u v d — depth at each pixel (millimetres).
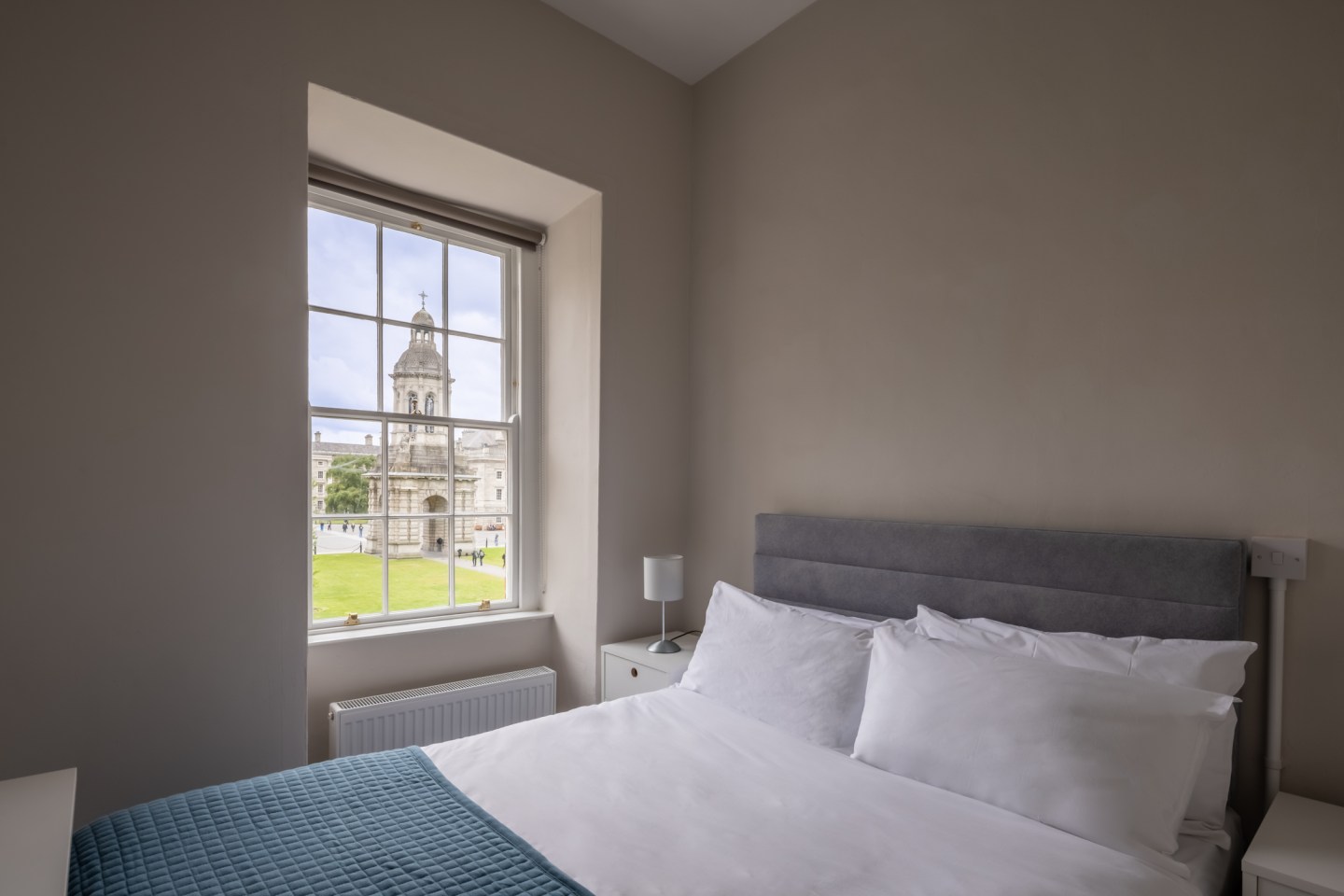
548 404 3369
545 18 2908
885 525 2500
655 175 3307
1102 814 1412
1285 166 1783
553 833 1458
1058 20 2213
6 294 1803
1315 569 1722
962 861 1339
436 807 1542
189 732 2027
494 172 2891
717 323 3307
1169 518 1952
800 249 2961
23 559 1815
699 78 3461
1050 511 2184
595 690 3064
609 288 3115
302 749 2215
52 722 1845
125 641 1940
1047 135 2229
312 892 1215
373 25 2416
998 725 1606
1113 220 2078
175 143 2033
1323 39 1736
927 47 2557
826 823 1495
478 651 3033
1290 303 1770
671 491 3348
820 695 2039
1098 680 1594
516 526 3320
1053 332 2197
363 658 2693
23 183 1826
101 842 1368
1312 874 1352
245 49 2154
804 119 2967
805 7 2955
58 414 1860
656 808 1567
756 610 2430
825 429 2838
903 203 2607
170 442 2012
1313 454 1729
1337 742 1692
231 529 2104
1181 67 1960
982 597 2211
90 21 1918
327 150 2697
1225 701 1520
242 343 2129
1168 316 1968
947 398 2453
